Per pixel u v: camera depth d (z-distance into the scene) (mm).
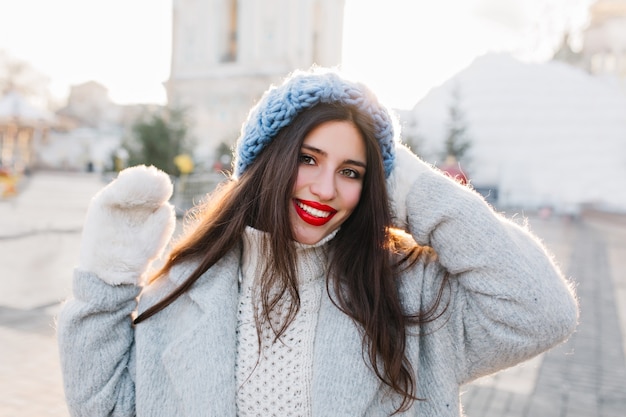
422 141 27031
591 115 25594
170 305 1428
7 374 4184
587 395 4281
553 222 20641
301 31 35812
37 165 46688
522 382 4492
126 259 1342
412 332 1345
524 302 1259
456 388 1374
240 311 1408
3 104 39500
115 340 1370
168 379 1355
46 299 6379
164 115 19781
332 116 1251
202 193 15508
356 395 1271
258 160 1347
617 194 24734
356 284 1334
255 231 1334
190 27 38312
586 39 37938
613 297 7785
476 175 26172
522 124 26109
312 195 1289
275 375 1347
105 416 1345
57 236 11242
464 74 27422
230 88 36906
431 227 1336
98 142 47688
